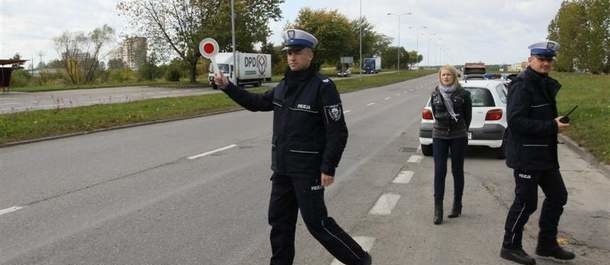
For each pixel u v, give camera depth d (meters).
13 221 6.34
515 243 5.10
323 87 3.99
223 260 5.10
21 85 50.97
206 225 6.21
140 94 36.19
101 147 12.47
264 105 4.33
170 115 20.22
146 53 59.12
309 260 5.08
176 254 5.25
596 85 37.84
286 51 4.08
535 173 4.86
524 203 4.96
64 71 65.69
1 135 13.71
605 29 63.94
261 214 6.70
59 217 6.51
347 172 9.55
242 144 12.99
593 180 8.90
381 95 37.88
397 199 7.55
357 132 15.80
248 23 56.56
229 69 48.75
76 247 5.43
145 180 8.70
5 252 5.29
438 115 6.49
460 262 5.09
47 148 12.34
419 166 10.18
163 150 12.01
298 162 4.04
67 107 22.98
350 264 4.30
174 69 62.31
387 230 6.10
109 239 5.68
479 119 10.92
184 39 55.34
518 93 4.77
